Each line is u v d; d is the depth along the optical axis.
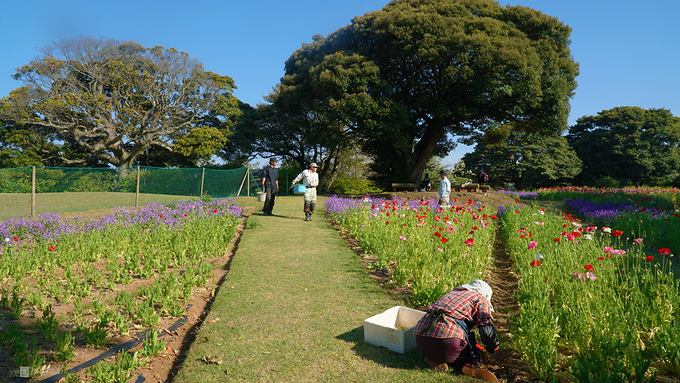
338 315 4.34
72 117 29.39
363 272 5.98
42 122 29.06
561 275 4.76
